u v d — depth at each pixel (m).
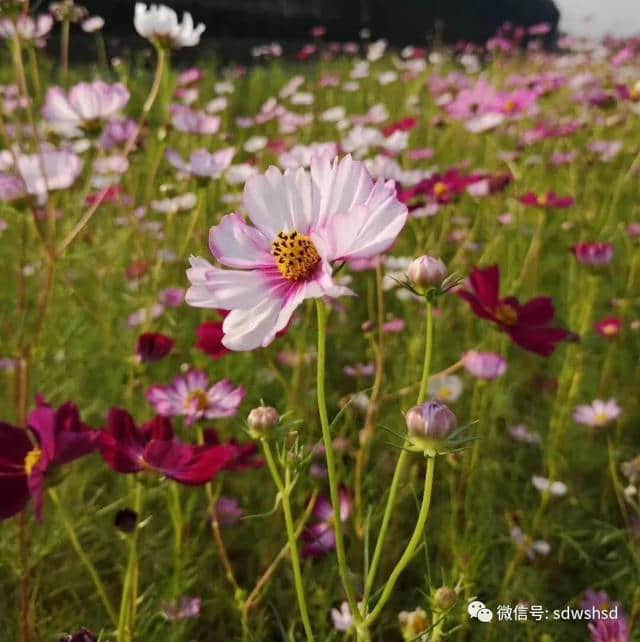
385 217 0.19
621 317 0.56
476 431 0.44
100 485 0.45
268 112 1.08
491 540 0.39
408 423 0.20
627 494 0.38
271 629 0.38
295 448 0.25
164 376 0.51
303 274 0.20
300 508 0.41
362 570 0.39
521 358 0.58
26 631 0.30
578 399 0.52
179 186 0.62
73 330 0.48
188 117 0.68
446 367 0.54
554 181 0.80
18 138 0.41
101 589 0.27
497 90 1.03
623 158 0.81
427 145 0.94
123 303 0.59
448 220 0.61
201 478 0.26
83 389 0.49
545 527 0.42
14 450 0.25
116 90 0.40
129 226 0.63
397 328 0.52
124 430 0.28
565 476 0.47
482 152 0.99
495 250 0.64
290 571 0.40
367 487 0.43
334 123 1.08
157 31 0.40
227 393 0.36
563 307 0.62
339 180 0.21
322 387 0.19
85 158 0.71
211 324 0.32
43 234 0.36
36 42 0.42
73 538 0.27
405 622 0.29
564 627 0.37
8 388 0.43
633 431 0.51
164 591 0.37
